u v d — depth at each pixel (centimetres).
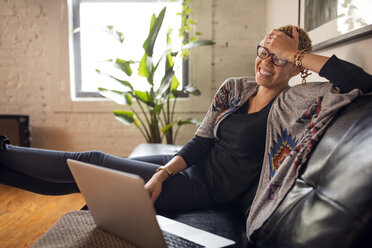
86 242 84
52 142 341
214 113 142
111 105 334
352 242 63
